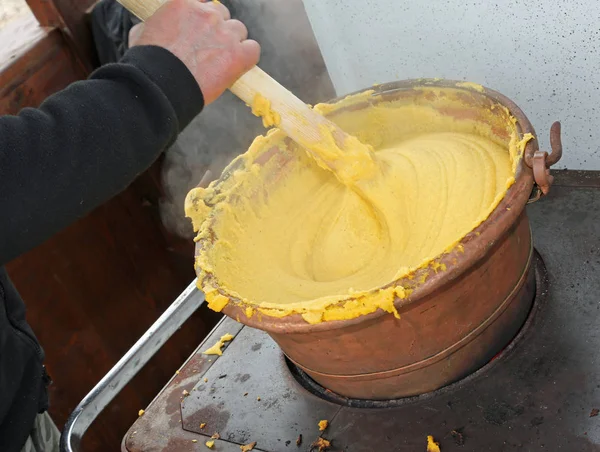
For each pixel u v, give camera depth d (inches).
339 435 28.4
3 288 34.0
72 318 56.7
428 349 25.9
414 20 38.5
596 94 35.7
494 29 36.2
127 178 22.7
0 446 32.9
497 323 27.1
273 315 24.5
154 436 32.2
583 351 27.2
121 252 60.7
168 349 64.5
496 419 26.3
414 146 32.6
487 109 29.9
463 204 27.9
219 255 30.0
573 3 32.9
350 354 25.9
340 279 29.4
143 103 22.4
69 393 56.7
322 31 42.6
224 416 31.8
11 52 53.3
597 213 33.1
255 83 26.9
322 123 28.3
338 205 33.7
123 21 50.5
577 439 24.5
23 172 20.6
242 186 33.0
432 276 22.8
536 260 32.1
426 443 26.6
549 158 24.6
